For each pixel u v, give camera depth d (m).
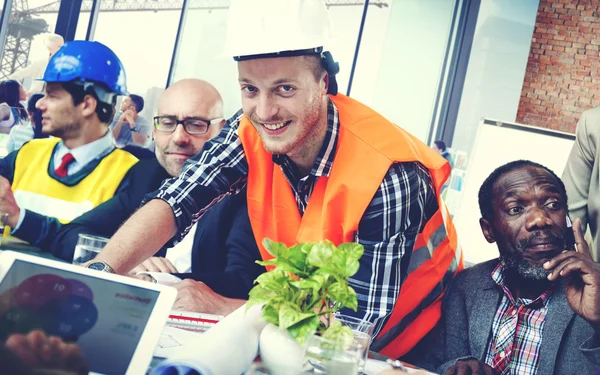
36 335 0.93
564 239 3.16
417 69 5.54
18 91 4.52
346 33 5.56
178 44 5.04
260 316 1.12
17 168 3.93
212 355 0.98
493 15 5.59
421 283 2.50
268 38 1.81
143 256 1.80
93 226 3.79
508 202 3.26
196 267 3.27
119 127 4.57
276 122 1.88
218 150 2.13
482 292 2.92
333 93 2.00
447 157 5.55
